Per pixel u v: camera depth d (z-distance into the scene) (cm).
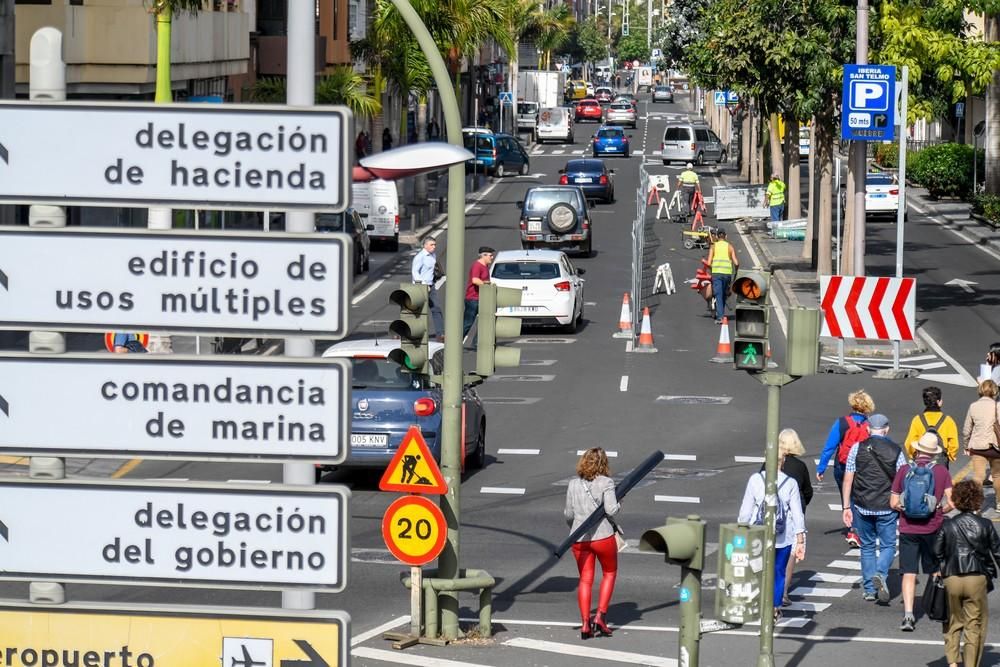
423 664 1845
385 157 1556
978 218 8481
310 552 846
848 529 2633
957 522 1856
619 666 1853
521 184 11075
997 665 1939
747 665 1889
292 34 977
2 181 850
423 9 7756
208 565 850
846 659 1933
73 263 848
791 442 2103
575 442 3409
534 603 2183
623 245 7619
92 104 846
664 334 5106
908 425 3581
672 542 1440
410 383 2917
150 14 4728
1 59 4453
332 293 844
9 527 854
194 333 848
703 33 8906
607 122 17925
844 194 9219
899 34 5516
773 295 5919
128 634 857
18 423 851
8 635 860
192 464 3011
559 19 18238
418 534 1869
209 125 845
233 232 844
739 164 12119
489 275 4847
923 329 5150
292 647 852
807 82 5806
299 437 845
